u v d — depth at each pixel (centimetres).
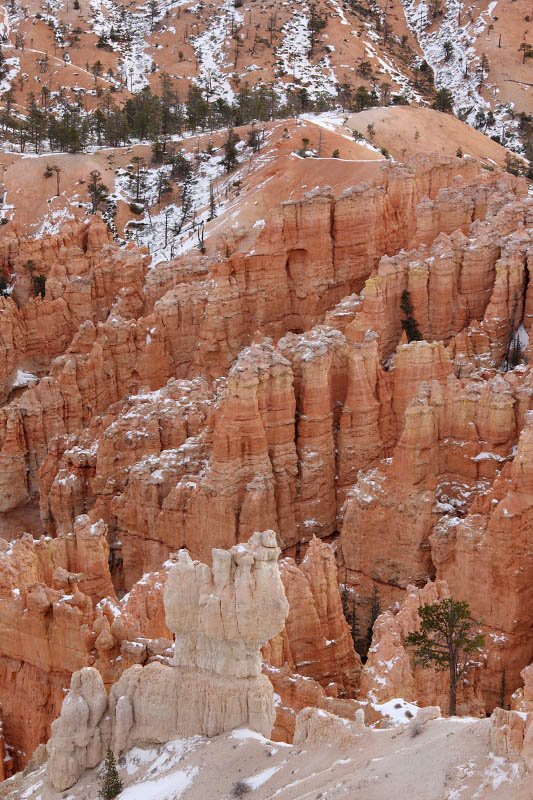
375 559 9306
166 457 10562
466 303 12425
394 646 6319
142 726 5219
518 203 13450
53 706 6638
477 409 9419
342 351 10638
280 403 10125
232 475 9819
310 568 7231
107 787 4947
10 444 13200
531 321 11969
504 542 7931
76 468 11731
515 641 7956
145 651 6194
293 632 7050
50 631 6581
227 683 5088
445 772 4181
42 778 5369
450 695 6391
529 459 8106
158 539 10319
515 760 4103
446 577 8544
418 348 10662
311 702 5947
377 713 5544
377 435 10688
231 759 4838
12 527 13012
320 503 10381
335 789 4303
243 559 5053
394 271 12281
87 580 7606
